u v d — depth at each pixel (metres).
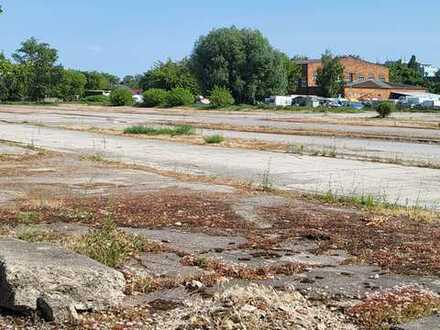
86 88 170.38
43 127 41.78
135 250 8.44
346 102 107.75
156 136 34.03
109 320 5.90
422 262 8.34
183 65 122.25
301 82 134.12
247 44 107.38
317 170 19.83
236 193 14.44
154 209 11.97
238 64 107.38
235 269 7.71
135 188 15.03
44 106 98.25
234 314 5.78
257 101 109.19
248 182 16.70
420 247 9.23
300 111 86.00
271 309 5.93
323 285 7.20
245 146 28.58
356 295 6.84
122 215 11.27
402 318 6.06
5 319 5.82
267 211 12.09
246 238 9.69
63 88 129.50
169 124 46.31
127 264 7.82
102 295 6.14
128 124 45.75
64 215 11.03
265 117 62.97
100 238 8.52
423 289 7.11
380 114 65.81
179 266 7.84
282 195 14.32
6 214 10.95
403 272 7.85
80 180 16.39
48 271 5.99
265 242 9.41
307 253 8.81
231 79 107.81
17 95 125.19
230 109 90.69
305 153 25.50
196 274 7.43
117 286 6.30
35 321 5.79
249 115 68.81
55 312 5.80
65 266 6.12
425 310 6.30
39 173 17.89
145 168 19.67
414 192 15.41
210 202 12.98
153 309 6.21
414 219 11.59
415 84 157.00
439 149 27.78
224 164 21.38
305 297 6.69
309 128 43.22
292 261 8.32
